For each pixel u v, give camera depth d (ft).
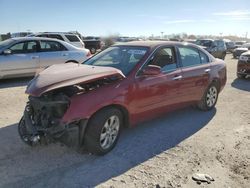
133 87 14.66
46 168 12.35
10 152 13.65
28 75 32.83
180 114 20.63
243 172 12.67
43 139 12.57
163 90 16.55
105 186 11.19
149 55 16.10
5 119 18.37
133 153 14.07
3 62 30.50
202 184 11.56
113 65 16.26
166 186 11.30
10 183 11.14
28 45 32.65
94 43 82.28
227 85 33.55
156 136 16.34
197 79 19.40
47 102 12.41
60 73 13.69
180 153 14.26
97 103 12.92
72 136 12.37
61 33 55.42
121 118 14.57
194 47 20.12
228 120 19.72
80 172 12.12
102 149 13.50
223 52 74.64
